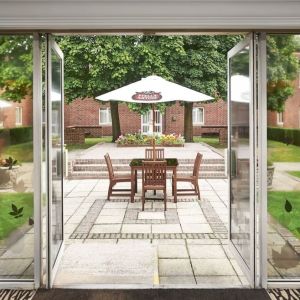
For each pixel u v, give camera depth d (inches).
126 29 167.3
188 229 262.1
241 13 163.3
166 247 224.4
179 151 645.3
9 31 167.6
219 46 778.2
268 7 163.2
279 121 175.0
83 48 740.7
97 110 1122.7
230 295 164.1
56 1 162.9
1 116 175.5
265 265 170.9
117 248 222.5
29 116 173.6
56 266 186.5
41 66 171.6
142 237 244.1
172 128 1109.7
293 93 175.0
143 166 314.8
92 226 270.7
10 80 174.4
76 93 789.9
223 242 232.7
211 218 292.0
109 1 163.2
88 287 171.8
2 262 175.3
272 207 175.5
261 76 169.6
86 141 938.1
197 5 163.2
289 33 170.7
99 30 168.2
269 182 175.5
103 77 763.4
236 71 200.7
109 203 346.6
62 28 165.2
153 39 742.5
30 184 174.7
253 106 170.7
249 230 174.7
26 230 175.0
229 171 215.2
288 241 174.7
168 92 336.5
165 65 757.3
